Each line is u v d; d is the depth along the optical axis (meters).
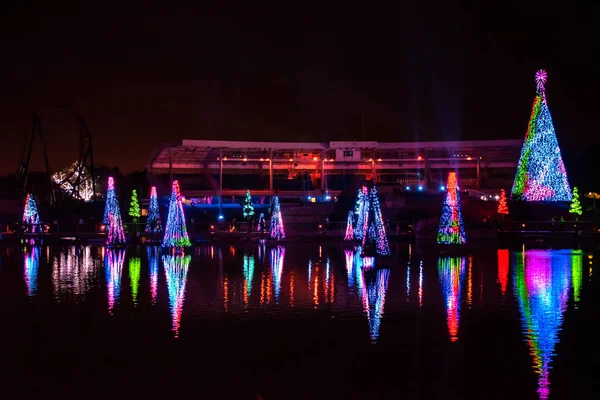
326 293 23.77
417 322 18.50
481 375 13.72
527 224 59.34
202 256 39.53
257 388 13.01
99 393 12.77
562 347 15.74
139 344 16.14
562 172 60.94
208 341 16.45
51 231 65.50
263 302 21.80
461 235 43.06
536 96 61.53
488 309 20.44
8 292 24.22
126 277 28.70
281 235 54.66
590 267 32.12
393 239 53.69
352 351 15.49
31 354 15.34
